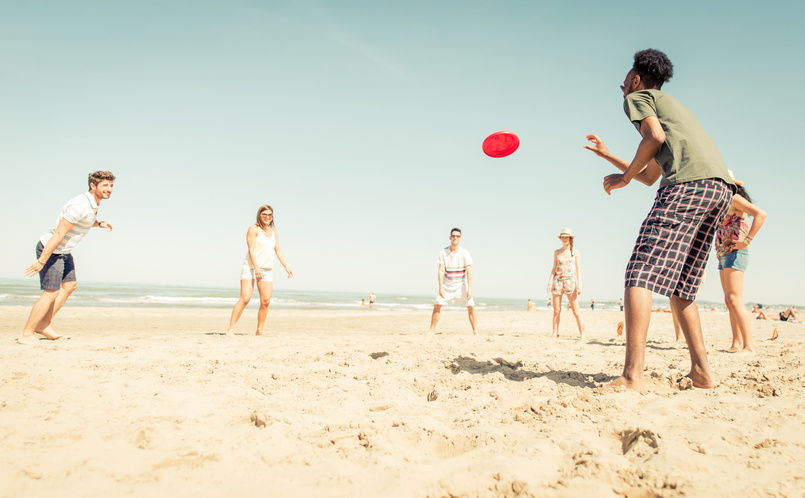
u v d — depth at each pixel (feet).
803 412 6.81
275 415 6.73
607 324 40.11
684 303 8.79
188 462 5.21
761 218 13.50
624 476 4.74
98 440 5.76
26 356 11.37
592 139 9.98
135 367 10.52
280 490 4.62
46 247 14.15
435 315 24.06
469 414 7.07
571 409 6.89
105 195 15.17
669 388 8.44
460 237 23.84
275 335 21.67
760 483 4.55
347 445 5.88
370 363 11.71
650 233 8.08
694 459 4.97
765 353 14.19
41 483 4.55
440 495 4.53
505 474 4.83
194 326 32.65
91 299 96.22
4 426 6.08
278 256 21.71
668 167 8.20
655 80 8.90
